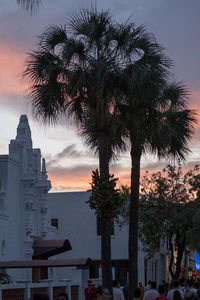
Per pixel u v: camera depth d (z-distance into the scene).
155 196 36.78
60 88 19.02
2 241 34.50
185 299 10.10
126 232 49.81
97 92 18.47
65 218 52.31
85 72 18.59
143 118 20.25
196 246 34.06
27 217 38.25
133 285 22.72
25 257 37.94
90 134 22.53
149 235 35.06
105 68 18.30
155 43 19.27
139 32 19.25
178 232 35.59
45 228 41.88
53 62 18.98
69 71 18.88
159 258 59.06
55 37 19.17
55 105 19.23
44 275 41.84
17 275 36.22
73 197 52.50
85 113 20.16
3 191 35.78
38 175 42.09
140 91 19.02
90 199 18.25
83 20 19.09
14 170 37.78
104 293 11.55
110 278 18.80
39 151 42.56
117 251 49.66
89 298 26.61
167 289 27.20
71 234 52.03
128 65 19.12
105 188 18.16
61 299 10.98
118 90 19.27
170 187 37.00
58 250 42.28
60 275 50.19
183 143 23.48
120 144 22.98
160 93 19.55
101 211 18.34
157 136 21.64
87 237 51.72
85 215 52.03
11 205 36.72
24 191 38.50
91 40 18.91
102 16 18.92
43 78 18.95
